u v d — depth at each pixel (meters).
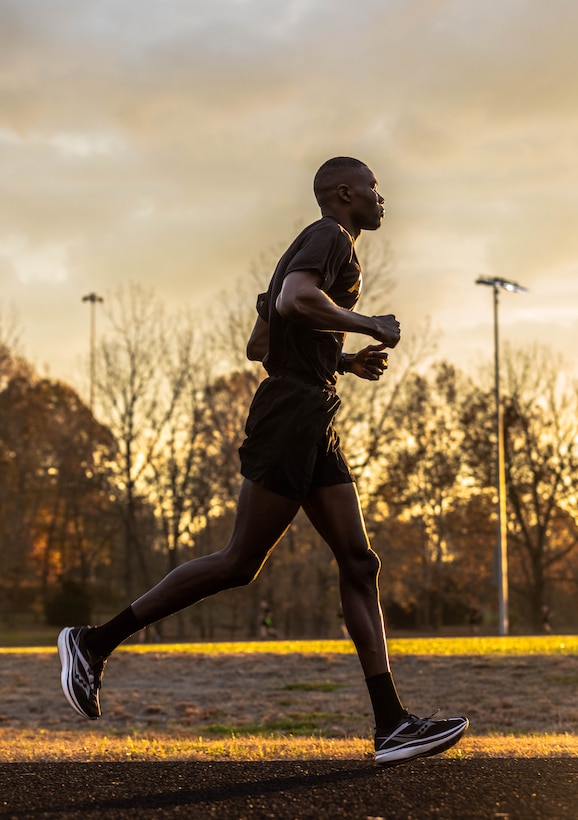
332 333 3.95
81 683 3.99
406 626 62.75
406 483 53.75
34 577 74.25
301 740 7.18
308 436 3.87
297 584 48.94
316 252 3.83
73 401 65.88
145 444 50.59
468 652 16.66
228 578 3.95
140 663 16.08
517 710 11.15
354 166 4.21
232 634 56.12
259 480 3.87
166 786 3.56
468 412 56.66
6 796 3.39
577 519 56.31
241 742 6.94
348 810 3.11
